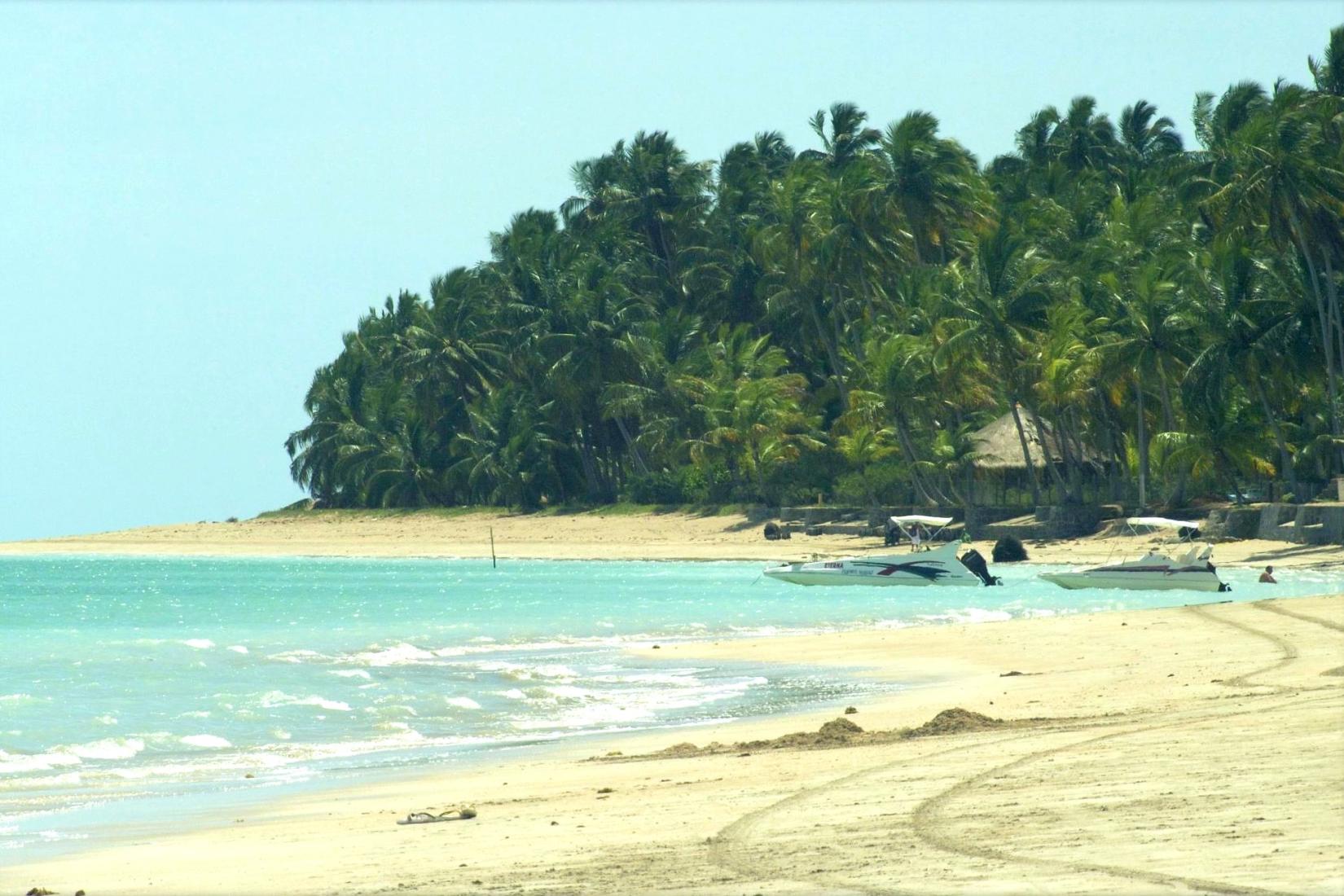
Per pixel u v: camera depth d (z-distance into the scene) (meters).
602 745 77.38
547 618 177.50
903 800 49.34
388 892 40.03
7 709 95.31
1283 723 61.00
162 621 196.12
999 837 42.03
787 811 49.03
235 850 49.84
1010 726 70.50
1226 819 42.00
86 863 48.94
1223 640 114.88
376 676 114.19
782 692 99.88
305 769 72.81
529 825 50.53
